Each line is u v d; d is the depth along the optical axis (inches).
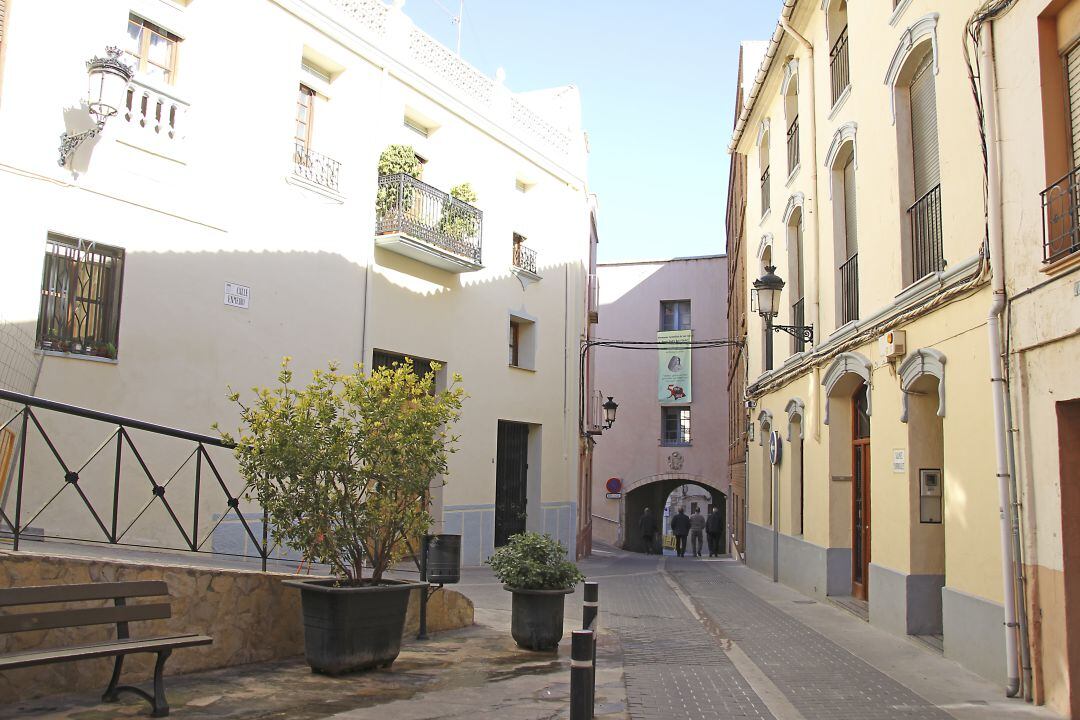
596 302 1205.1
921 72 407.8
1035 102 281.1
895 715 254.1
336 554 281.7
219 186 521.3
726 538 1448.1
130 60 476.7
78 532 433.1
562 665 309.9
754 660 340.2
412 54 695.1
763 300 557.3
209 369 509.7
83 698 227.8
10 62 417.4
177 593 262.2
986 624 304.3
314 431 279.1
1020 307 285.6
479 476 770.8
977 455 318.3
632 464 1476.4
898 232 415.5
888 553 416.2
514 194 839.1
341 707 235.3
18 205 418.0
